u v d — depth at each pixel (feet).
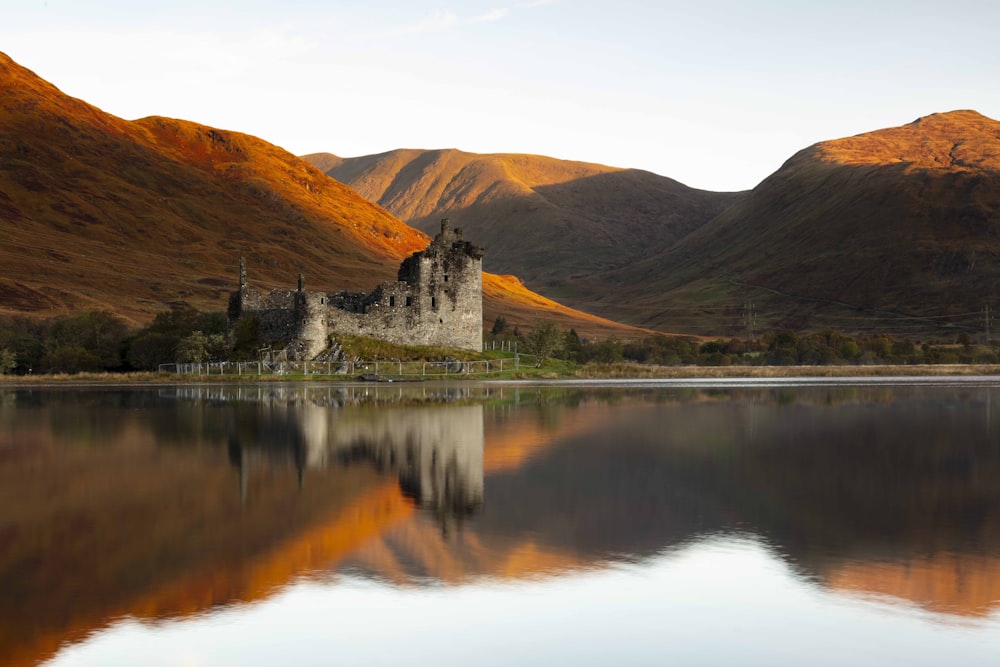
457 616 67.92
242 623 66.49
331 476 120.26
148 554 82.64
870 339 635.66
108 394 257.55
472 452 141.38
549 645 62.80
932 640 63.46
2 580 75.36
